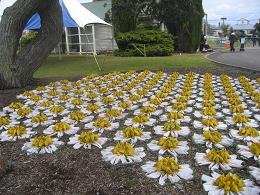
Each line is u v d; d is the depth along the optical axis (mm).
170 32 23391
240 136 3963
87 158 3525
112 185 2947
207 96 5949
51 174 3195
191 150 3678
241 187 2689
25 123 4867
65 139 4145
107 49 24812
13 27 7566
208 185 2795
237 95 6070
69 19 13312
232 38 26812
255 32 61156
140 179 3025
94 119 4957
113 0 21219
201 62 13430
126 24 21172
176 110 5262
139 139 3965
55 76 9930
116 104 5832
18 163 3469
